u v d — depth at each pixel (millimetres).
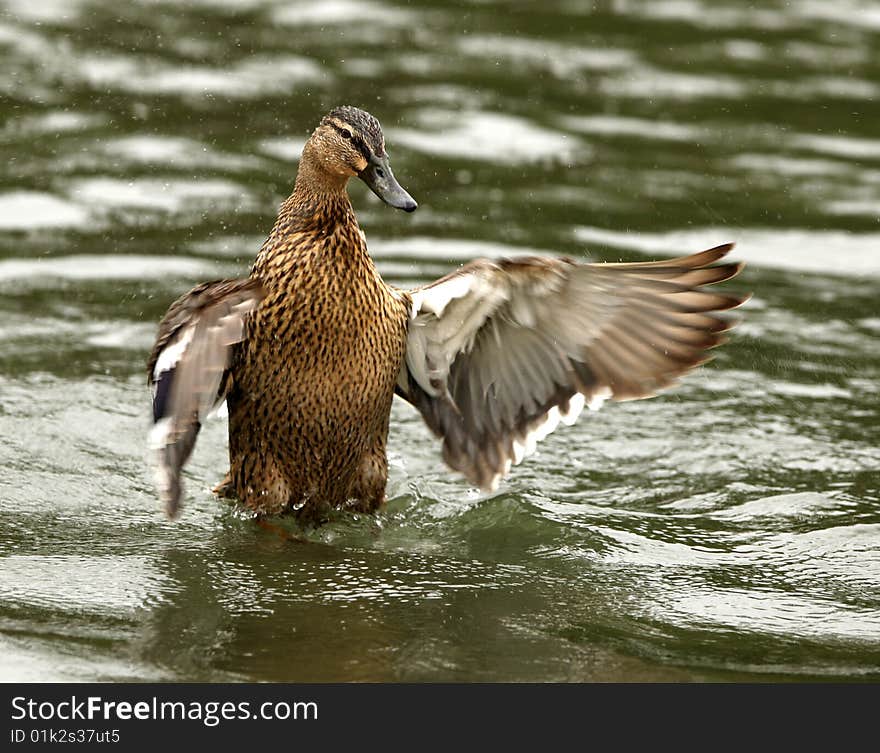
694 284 9445
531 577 9594
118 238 15547
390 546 10117
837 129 19406
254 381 9898
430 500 10992
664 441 12055
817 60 21797
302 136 18344
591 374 10180
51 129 18219
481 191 17125
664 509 10898
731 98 20328
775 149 18766
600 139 18844
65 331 13492
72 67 20203
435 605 9055
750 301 14641
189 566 9516
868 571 9781
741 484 11273
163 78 20031
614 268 9352
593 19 23375
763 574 9734
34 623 8492
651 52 21984
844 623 8945
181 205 16391
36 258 14992
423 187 17172
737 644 8609
